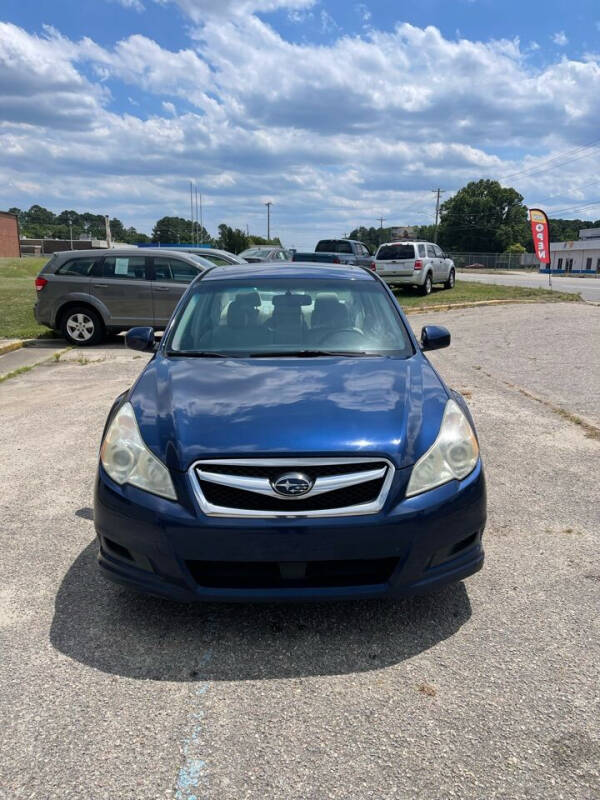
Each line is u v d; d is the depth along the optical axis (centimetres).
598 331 1129
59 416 649
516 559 351
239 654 271
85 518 406
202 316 412
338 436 272
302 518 259
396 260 2022
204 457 267
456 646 275
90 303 1116
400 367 353
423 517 265
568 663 263
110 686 250
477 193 11706
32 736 224
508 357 931
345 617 298
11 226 7419
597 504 424
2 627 289
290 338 393
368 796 199
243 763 212
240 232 5919
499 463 500
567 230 15425
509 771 208
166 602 310
